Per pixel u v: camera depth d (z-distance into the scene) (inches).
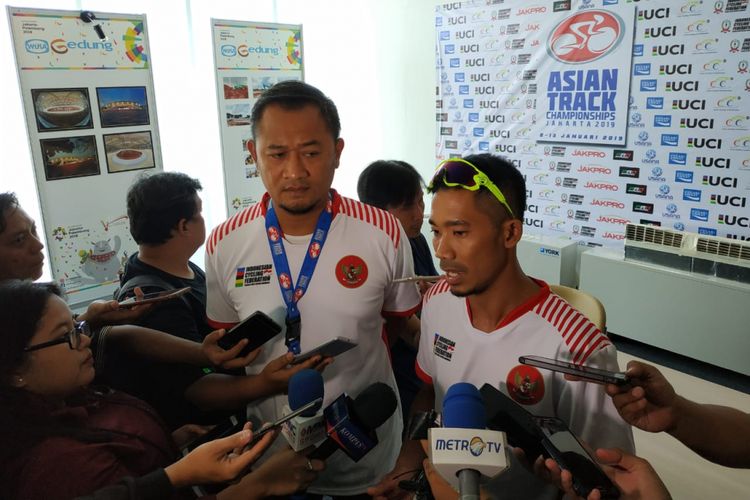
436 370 46.2
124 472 35.5
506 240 39.6
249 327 44.7
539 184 180.7
